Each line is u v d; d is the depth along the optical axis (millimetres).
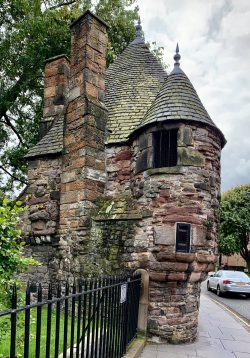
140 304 7086
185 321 7195
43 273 9242
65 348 2945
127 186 8578
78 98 8984
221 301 15703
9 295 4055
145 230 7371
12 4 14969
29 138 16906
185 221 7121
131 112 9516
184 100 7793
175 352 6449
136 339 6645
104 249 7852
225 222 31531
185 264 6996
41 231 9430
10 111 16500
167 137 7656
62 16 15289
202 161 7453
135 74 10758
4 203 4121
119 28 17188
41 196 9711
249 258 33781
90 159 8570
